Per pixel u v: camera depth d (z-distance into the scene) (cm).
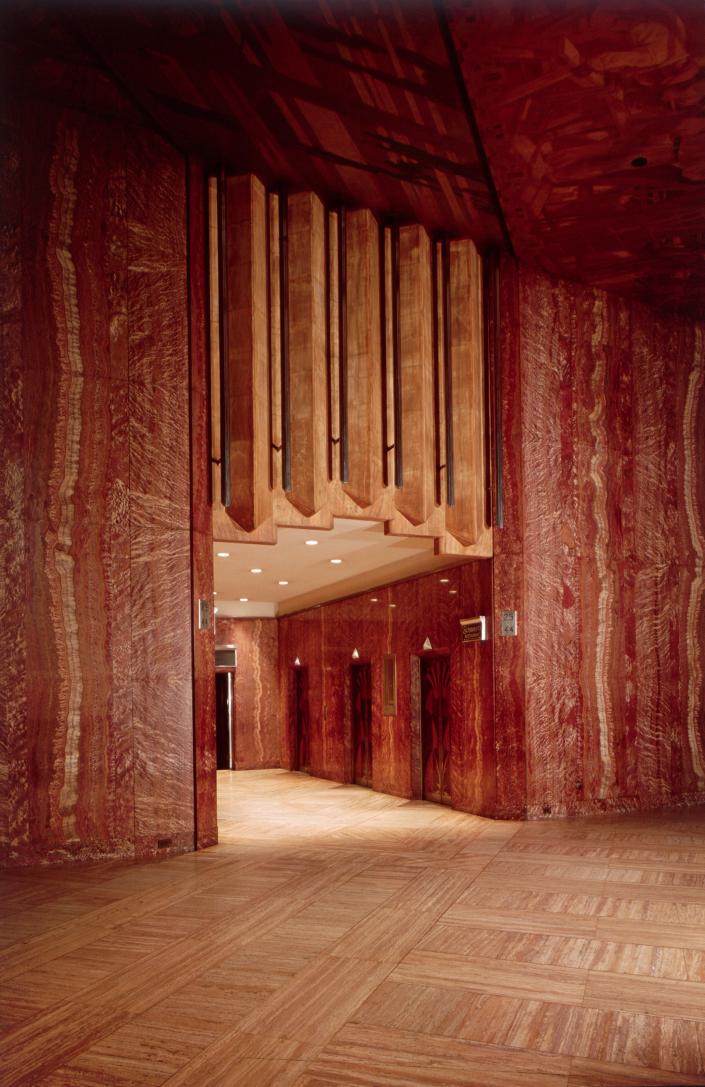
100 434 827
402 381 970
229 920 603
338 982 482
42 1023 430
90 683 806
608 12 650
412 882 709
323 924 591
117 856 806
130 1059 389
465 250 1023
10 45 750
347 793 1352
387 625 1318
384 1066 381
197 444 862
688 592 1127
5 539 783
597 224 963
